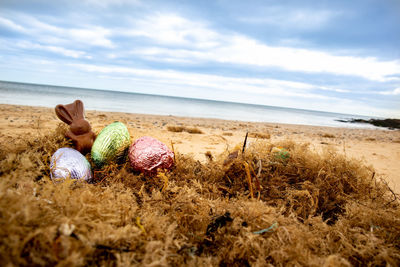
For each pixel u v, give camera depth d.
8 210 1.16
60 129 2.93
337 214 2.19
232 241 1.55
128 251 1.27
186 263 1.42
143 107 31.44
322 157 2.94
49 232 1.15
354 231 1.81
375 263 1.50
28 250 1.12
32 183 1.64
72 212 1.38
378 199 2.43
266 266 1.37
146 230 1.53
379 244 1.60
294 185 2.64
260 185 2.41
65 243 1.12
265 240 1.54
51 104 21.03
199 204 1.97
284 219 1.81
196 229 1.76
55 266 1.05
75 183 2.03
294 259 1.42
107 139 2.61
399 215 2.05
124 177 2.42
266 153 2.91
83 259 1.14
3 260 1.00
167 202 2.01
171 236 1.50
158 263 1.19
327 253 1.60
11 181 1.48
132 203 1.86
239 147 2.99
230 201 2.23
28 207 1.18
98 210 1.45
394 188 3.54
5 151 2.41
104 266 1.22
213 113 34.59
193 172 2.75
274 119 34.62
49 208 1.35
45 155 2.42
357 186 2.56
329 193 2.51
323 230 1.87
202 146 6.06
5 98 22.72
